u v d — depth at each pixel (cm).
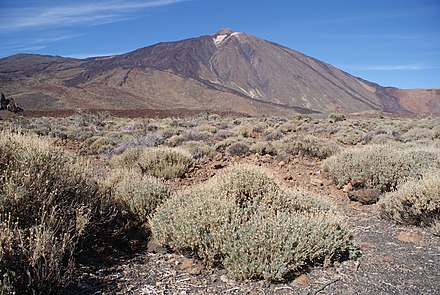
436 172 741
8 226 356
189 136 1814
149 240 523
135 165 963
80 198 493
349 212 711
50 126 2773
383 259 479
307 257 455
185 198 562
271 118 4338
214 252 442
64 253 394
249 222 475
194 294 382
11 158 488
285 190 614
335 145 1328
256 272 414
